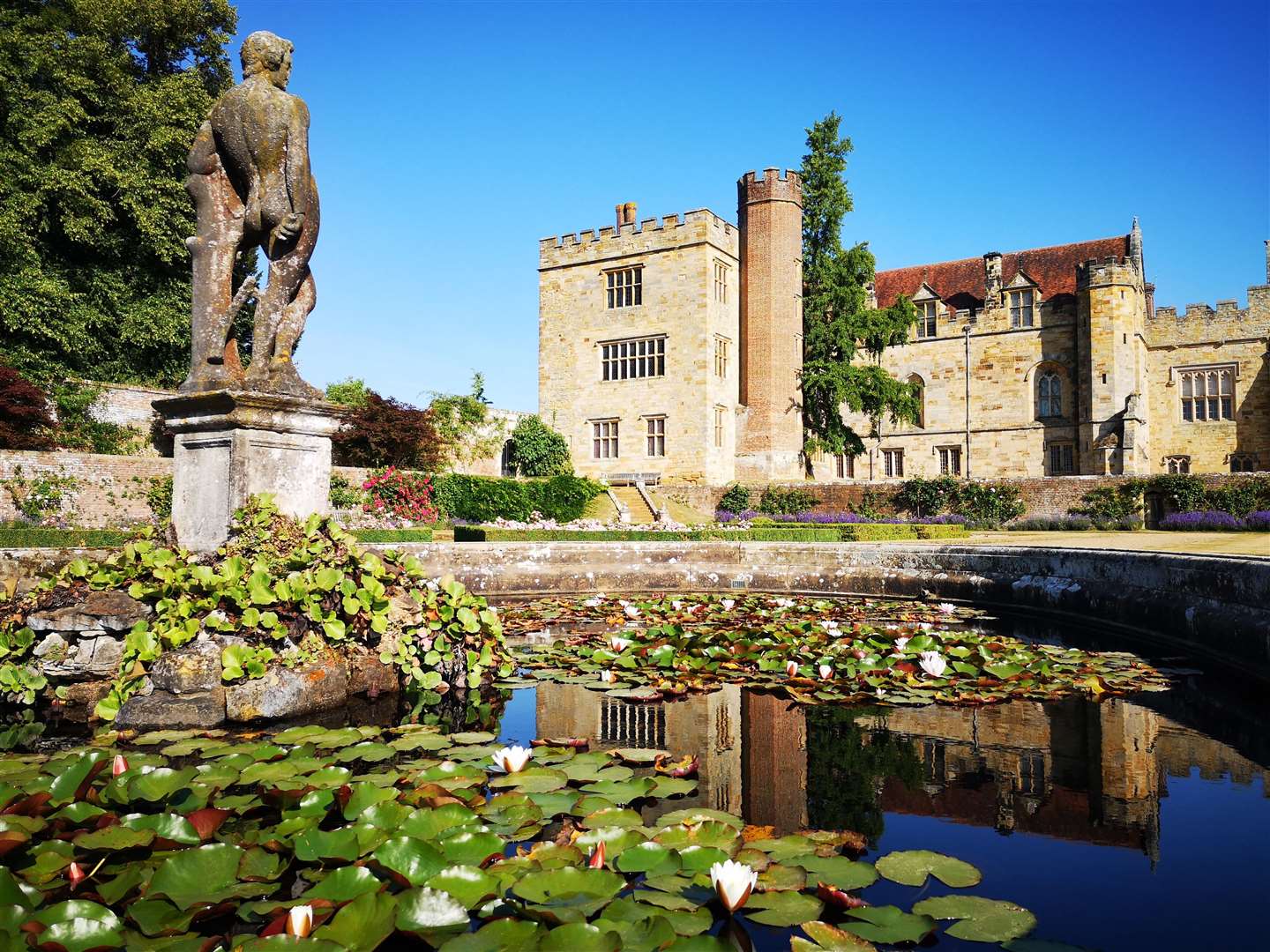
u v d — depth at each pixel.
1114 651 7.71
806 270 33.97
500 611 10.01
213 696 5.01
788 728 5.20
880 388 32.22
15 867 2.72
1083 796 3.88
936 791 3.97
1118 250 37.88
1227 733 5.07
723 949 2.26
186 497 6.40
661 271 32.62
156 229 22.67
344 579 5.64
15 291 20.34
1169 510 27.19
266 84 6.42
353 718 5.36
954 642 7.49
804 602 10.34
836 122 33.25
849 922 2.51
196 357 6.45
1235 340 35.56
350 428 23.61
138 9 23.69
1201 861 3.12
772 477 32.75
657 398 32.47
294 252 6.55
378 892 2.47
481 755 4.35
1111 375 34.12
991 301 38.25
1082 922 2.60
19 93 20.89
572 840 3.06
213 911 2.45
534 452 32.59
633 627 8.91
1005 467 37.62
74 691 5.46
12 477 16.33
